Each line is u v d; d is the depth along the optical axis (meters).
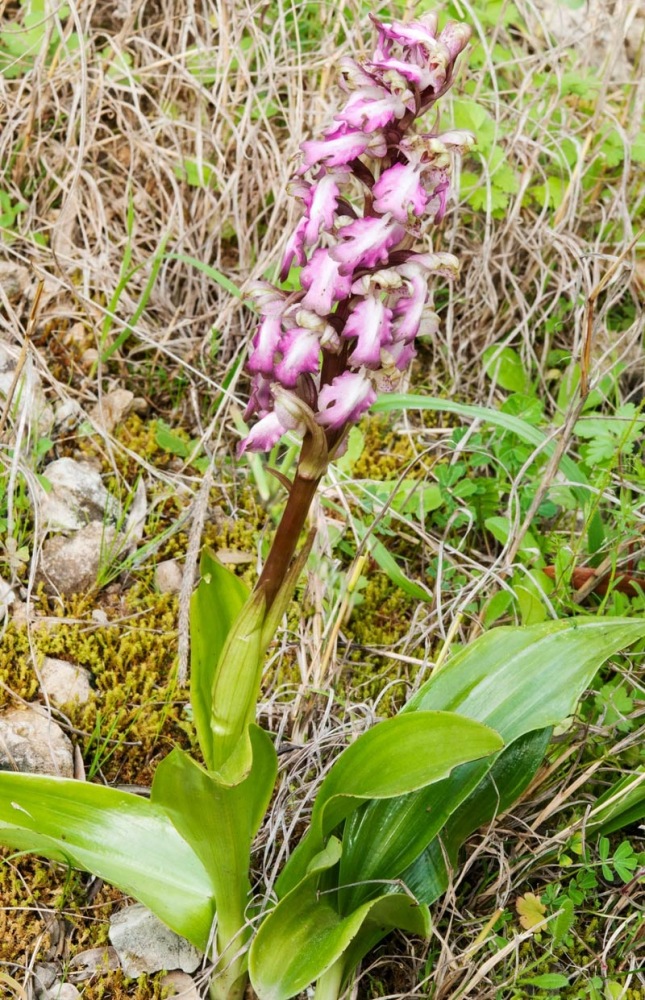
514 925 0.43
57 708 0.47
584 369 0.47
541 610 0.47
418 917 0.36
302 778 0.46
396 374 0.31
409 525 0.57
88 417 0.56
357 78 0.28
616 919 0.44
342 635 0.52
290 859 0.38
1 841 0.39
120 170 0.69
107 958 0.41
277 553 0.32
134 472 0.57
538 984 0.39
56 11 0.62
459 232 0.69
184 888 0.39
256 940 0.35
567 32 0.77
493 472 0.62
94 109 0.67
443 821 0.39
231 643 0.33
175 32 0.72
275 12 0.72
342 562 0.56
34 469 0.54
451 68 0.28
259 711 0.49
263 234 0.68
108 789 0.39
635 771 0.42
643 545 0.52
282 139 0.70
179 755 0.32
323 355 0.31
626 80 0.77
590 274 0.65
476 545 0.58
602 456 0.50
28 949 0.41
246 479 0.58
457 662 0.41
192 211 0.65
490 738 0.34
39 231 0.64
